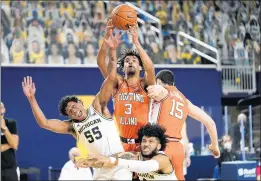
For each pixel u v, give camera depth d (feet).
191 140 54.03
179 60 61.11
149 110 21.31
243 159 47.96
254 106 59.21
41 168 54.95
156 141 18.88
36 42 58.75
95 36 61.67
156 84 22.45
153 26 65.36
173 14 68.64
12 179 30.12
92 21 63.52
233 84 62.54
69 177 40.73
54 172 52.34
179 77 59.36
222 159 47.37
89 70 57.26
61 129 21.52
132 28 20.47
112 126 21.30
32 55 57.62
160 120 21.01
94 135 21.13
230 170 41.27
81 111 21.16
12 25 59.36
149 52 60.75
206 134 54.34
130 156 20.22
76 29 61.77
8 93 55.31
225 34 68.85
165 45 61.77
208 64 61.57
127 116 21.42
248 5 71.41
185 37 63.16
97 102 21.24
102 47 21.83
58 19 62.18
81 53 59.31
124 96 21.53
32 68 56.03
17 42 57.88
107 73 21.20
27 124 55.16
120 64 22.45
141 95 21.44
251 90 62.90
